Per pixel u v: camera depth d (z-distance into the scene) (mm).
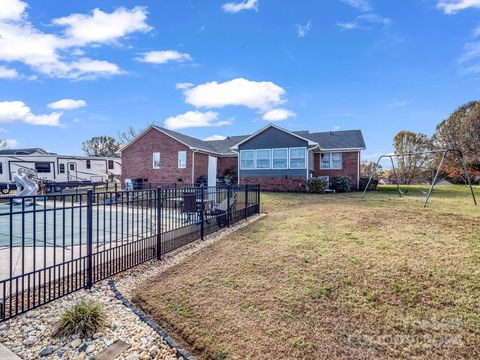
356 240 5098
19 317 2867
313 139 20469
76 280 3523
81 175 25672
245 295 3367
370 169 28047
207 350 2525
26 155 22188
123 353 2432
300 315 2926
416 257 4113
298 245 5023
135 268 4402
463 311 2828
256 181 18047
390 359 2291
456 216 6617
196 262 4578
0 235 6668
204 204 6527
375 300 3123
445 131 23312
